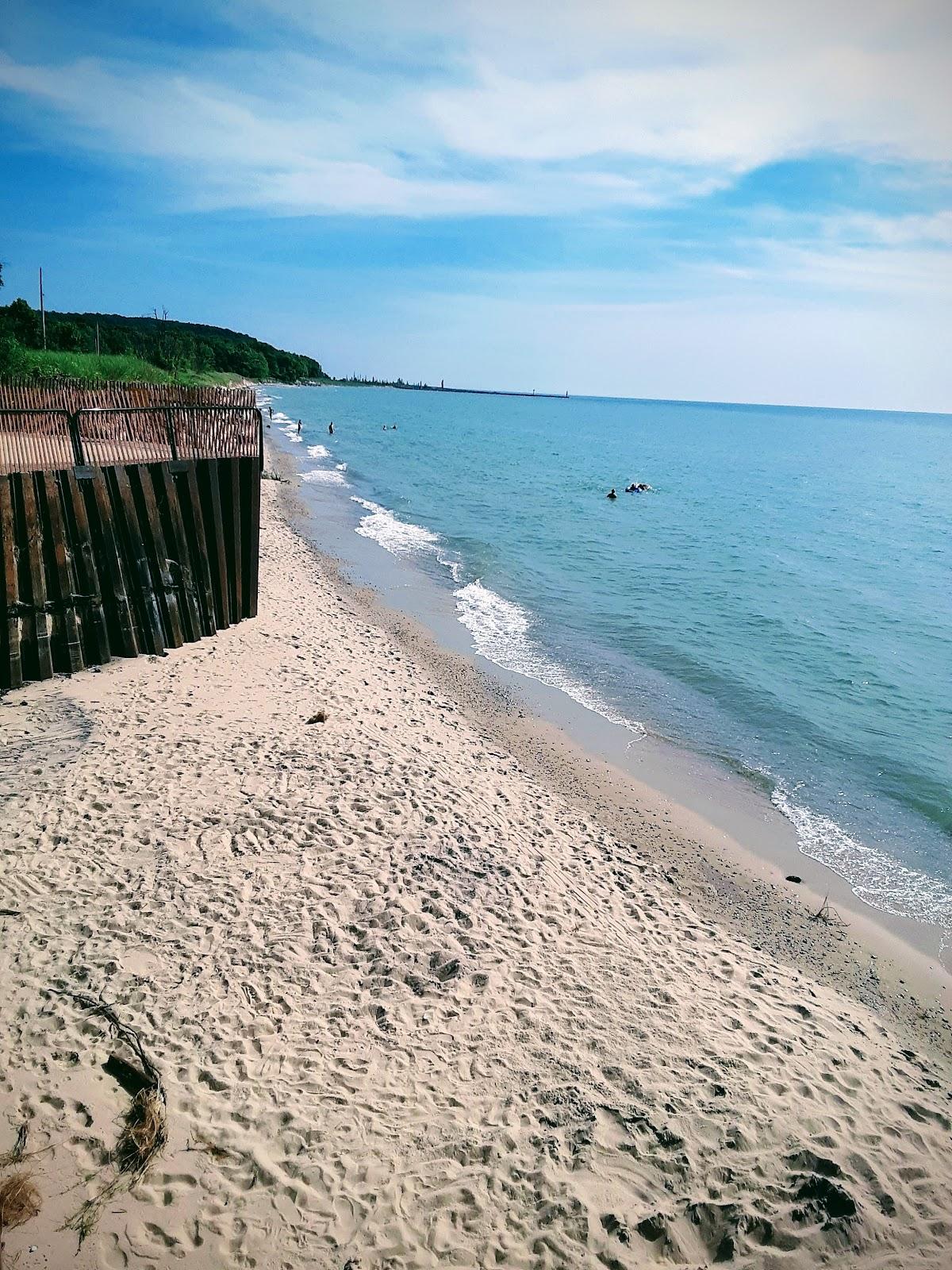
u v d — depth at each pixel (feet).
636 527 110.22
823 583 83.66
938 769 41.47
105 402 60.49
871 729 46.19
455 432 295.07
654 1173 16.14
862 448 381.19
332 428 223.10
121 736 31.35
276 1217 14.62
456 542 90.07
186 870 23.93
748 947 26.43
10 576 34.06
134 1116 16.05
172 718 33.45
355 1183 15.43
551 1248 14.57
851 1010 23.79
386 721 37.78
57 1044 17.56
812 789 38.93
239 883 23.72
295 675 40.73
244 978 20.24
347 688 40.75
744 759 41.70
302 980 20.49
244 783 29.07
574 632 61.36
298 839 26.17
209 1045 18.13
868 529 122.31
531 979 21.68
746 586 79.82
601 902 26.68
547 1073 18.48
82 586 37.01
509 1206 15.24
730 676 53.52
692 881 30.32
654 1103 17.81
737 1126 17.39
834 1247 15.11
